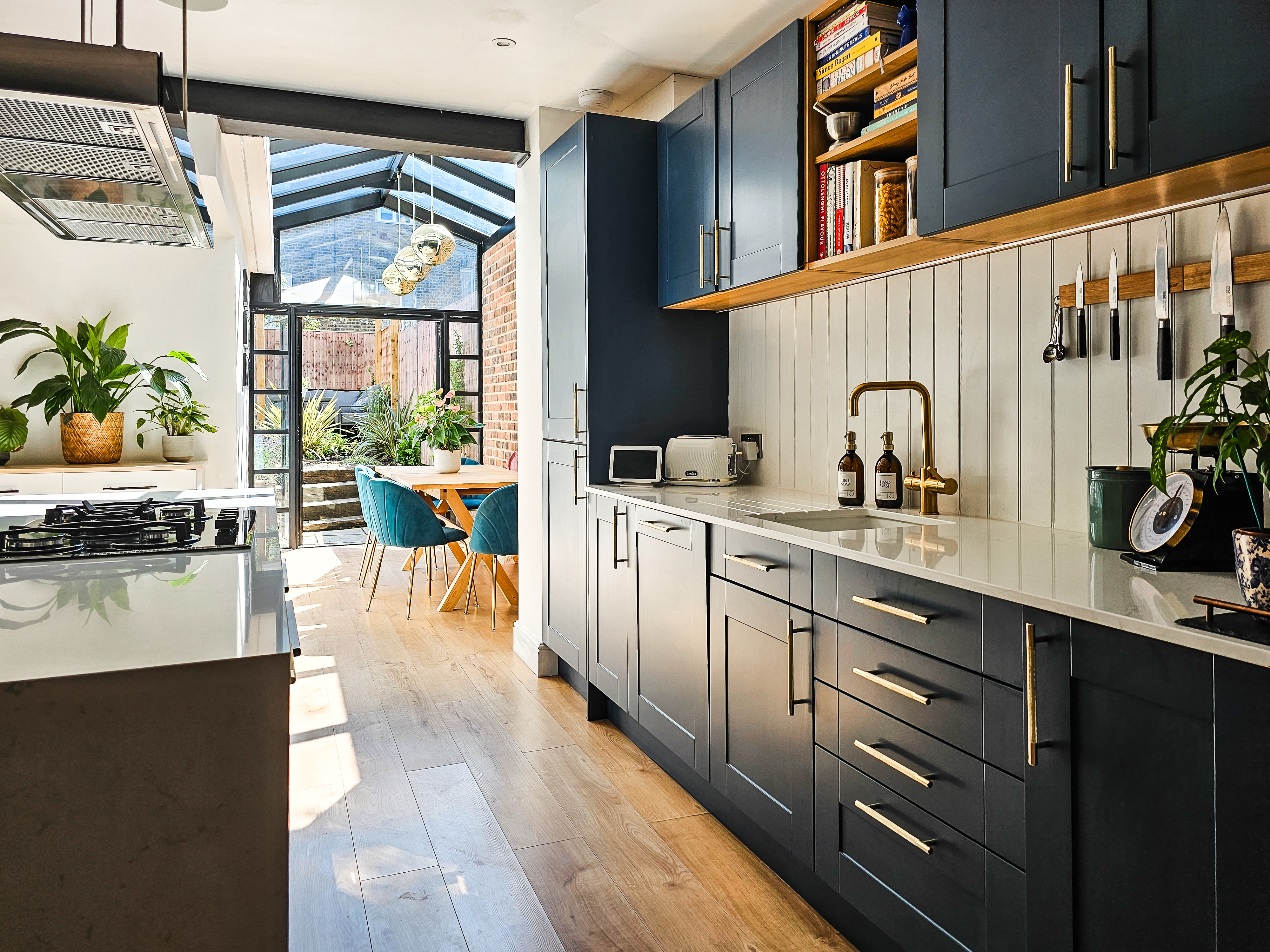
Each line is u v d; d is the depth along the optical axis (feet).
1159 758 3.81
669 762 9.04
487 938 6.19
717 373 11.37
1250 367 4.54
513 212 21.42
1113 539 5.65
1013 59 5.72
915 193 7.06
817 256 8.09
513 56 10.30
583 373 10.79
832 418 9.36
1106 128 5.08
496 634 14.66
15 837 3.34
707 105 9.61
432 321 24.80
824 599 6.22
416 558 16.83
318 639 14.28
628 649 9.53
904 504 8.27
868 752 5.73
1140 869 3.91
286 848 3.63
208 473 16.01
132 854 3.46
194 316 15.89
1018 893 4.55
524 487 13.28
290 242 23.08
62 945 3.41
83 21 5.54
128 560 5.59
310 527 25.49
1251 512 4.92
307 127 11.43
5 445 13.64
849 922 6.21
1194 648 3.58
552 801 8.39
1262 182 5.06
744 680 7.30
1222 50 4.45
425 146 12.34
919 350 8.10
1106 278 6.23
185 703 3.49
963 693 4.92
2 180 6.44
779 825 6.77
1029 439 6.98
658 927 6.34
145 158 5.99
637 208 10.89
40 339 14.84
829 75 7.82
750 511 8.04
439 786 8.72
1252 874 3.41
